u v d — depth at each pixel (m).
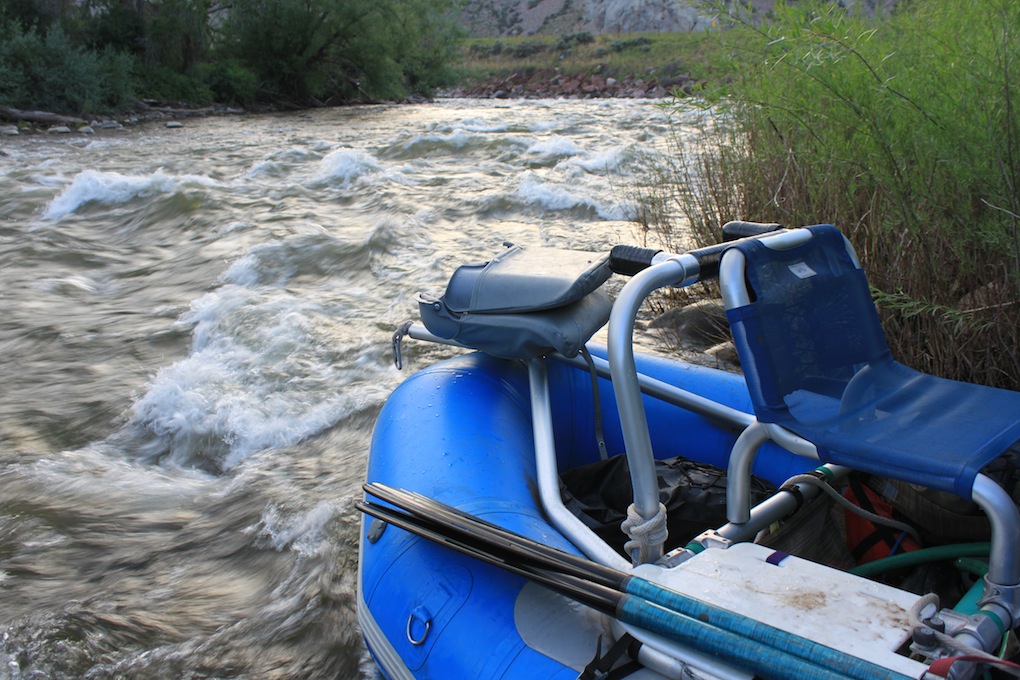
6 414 4.24
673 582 1.38
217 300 5.88
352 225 7.98
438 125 17.02
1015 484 1.67
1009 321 2.97
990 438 1.45
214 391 4.33
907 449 1.41
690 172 5.74
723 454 2.35
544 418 2.09
